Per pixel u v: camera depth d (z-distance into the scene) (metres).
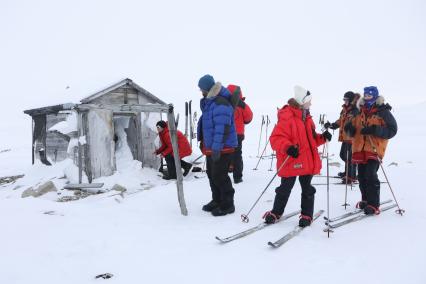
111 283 3.57
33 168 10.53
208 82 5.66
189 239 4.71
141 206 6.46
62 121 9.91
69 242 4.61
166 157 9.59
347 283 3.48
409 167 10.34
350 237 4.65
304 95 5.00
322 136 5.16
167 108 5.84
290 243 4.47
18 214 5.63
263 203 6.49
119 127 10.67
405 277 3.56
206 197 7.08
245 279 3.61
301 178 5.13
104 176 9.39
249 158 13.47
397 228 4.93
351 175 7.97
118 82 9.68
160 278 3.66
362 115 5.69
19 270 3.84
